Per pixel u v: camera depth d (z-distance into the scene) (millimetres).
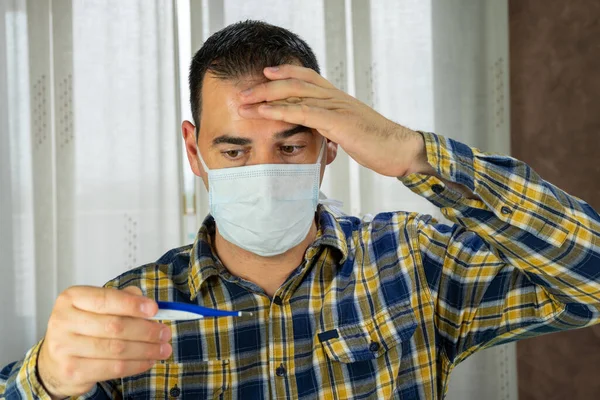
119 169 2377
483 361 2402
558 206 877
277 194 1018
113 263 2379
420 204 2404
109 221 2377
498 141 2416
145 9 2387
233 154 1036
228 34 1049
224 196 1040
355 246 1173
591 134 2375
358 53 2406
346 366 1058
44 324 2375
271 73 876
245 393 1041
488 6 2426
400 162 854
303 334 1071
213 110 1017
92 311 712
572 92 2391
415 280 1124
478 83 2428
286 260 1093
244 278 1100
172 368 1037
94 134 2371
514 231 881
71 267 2363
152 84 2389
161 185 2395
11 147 2354
